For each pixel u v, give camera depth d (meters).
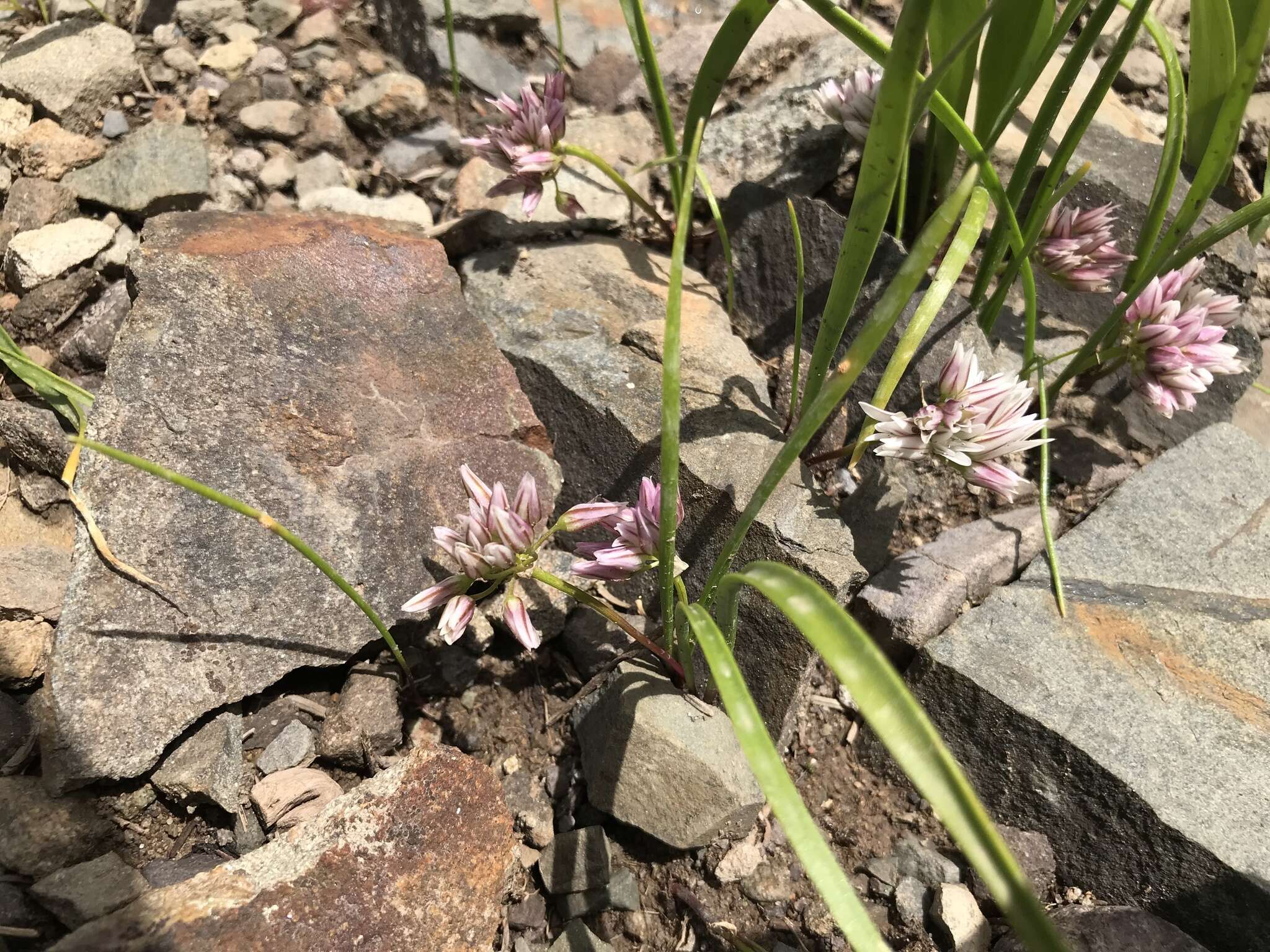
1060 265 0.20
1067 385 0.21
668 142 0.21
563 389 0.19
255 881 0.13
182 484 0.13
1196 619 0.17
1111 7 0.15
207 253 0.17
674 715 0.16
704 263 0.23
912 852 0.16
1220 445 0.20
